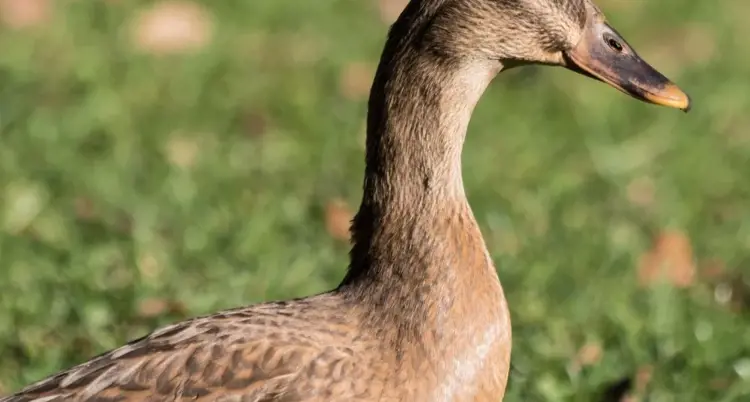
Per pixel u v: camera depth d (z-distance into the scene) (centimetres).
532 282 1106
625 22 1725
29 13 1638
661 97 788
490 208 1247
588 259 1159
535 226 1231
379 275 768
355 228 792
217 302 1054
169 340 747
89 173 1287
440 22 760
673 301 1065
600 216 1270
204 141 1384
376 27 1698
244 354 737
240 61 1572
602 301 1079
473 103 778
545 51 784
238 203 1243
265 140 1391
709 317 1046
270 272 1098
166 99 1464
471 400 764
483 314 765
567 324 1044
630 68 791
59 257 1120
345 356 744
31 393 733
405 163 771
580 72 798
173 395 728
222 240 1166
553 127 1438
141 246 1138
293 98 1462
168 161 1322
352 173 1338
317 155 1358
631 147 1394
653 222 1259
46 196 1240
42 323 1025
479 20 761
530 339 1005
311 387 736
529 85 1534
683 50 1675
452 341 756
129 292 1049
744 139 1455
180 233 1184
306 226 1204
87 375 736
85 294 1044
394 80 771
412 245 766
